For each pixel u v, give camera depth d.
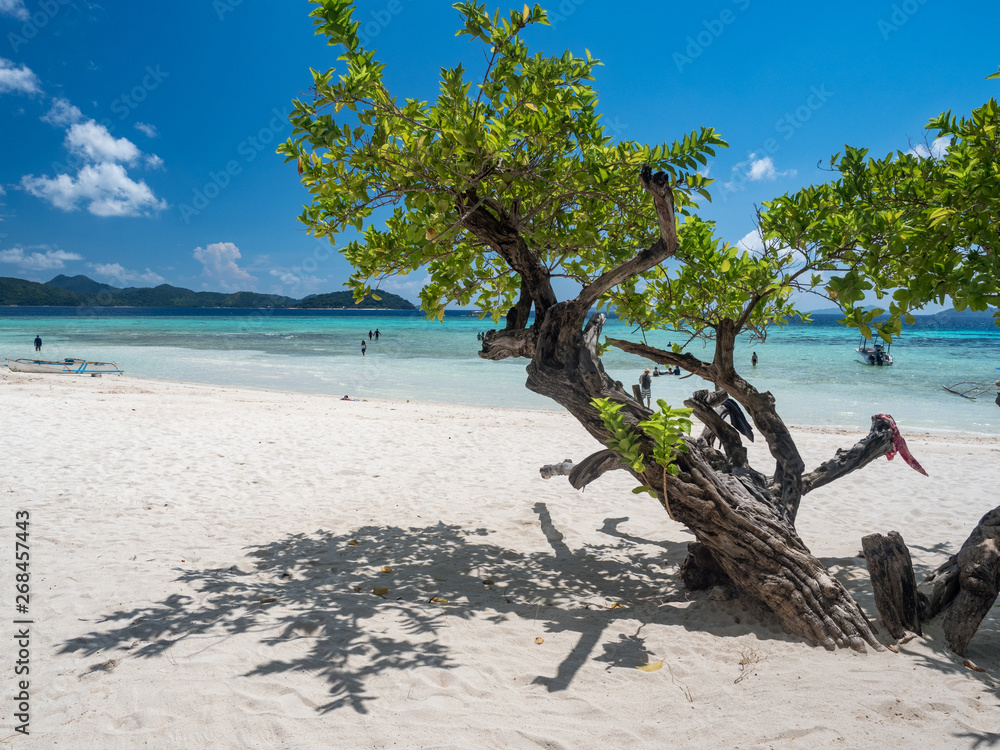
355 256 5.82
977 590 4.11
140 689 3.53
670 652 4.18
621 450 4.45
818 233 4.50
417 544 6.80
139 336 58.56
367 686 3.66
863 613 4.36
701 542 4.94
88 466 9.45
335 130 4.17
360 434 13.46
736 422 6.14
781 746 3.08
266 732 3.17
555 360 5.25
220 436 12.49
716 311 5.58
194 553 6.09
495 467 10.83
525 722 3.31
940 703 3.40
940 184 4.28
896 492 9.45
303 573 5.76
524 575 5.97
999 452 12.44
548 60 4.56
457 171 4.33
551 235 5.67
